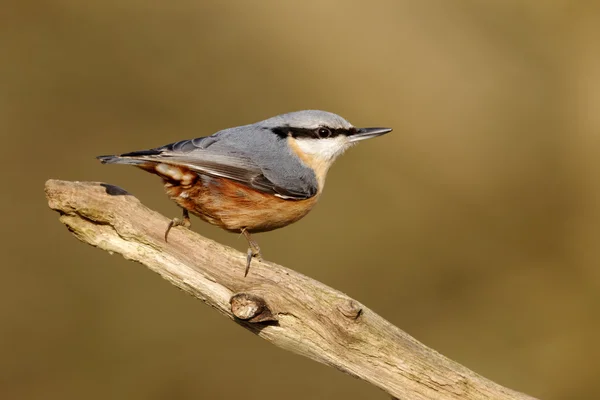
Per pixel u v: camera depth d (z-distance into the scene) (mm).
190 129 14070
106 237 6773
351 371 6332
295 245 13633
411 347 6215
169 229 6633
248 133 7785
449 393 6148
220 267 6543
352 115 14977
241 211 7426
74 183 6699
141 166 7051
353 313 6180
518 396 6082
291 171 7641
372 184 14539
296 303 6316
